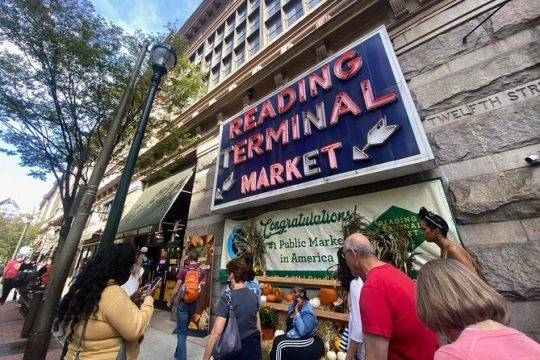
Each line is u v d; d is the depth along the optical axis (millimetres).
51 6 6672
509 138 3639
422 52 4910
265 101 7074
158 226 8656
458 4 4781
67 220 7195
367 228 4273
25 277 11508
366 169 4410
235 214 7164
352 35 6605
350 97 5105
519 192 3377
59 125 7777
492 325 1013
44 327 4027
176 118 12805
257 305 2797
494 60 4090
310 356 2943
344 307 4199
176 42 9375
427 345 1574
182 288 4680
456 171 3932
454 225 3674
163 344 5395
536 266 3057
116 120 5176
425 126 4438
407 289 1706
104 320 1823
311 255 5105
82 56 6977
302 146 5602
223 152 7766
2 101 6727
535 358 837
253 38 12320
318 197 5410
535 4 3975
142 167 12016
